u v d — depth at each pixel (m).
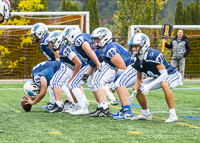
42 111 15.34
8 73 35.78
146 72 12.09
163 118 13.36
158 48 37.91
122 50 13.48
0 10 10.43
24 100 14.92
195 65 37.06
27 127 11.20
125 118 13.05
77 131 10.52
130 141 9.16
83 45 13.36
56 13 32.16
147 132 10.40
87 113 14.47
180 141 9.20
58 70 15.27
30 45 36.28
